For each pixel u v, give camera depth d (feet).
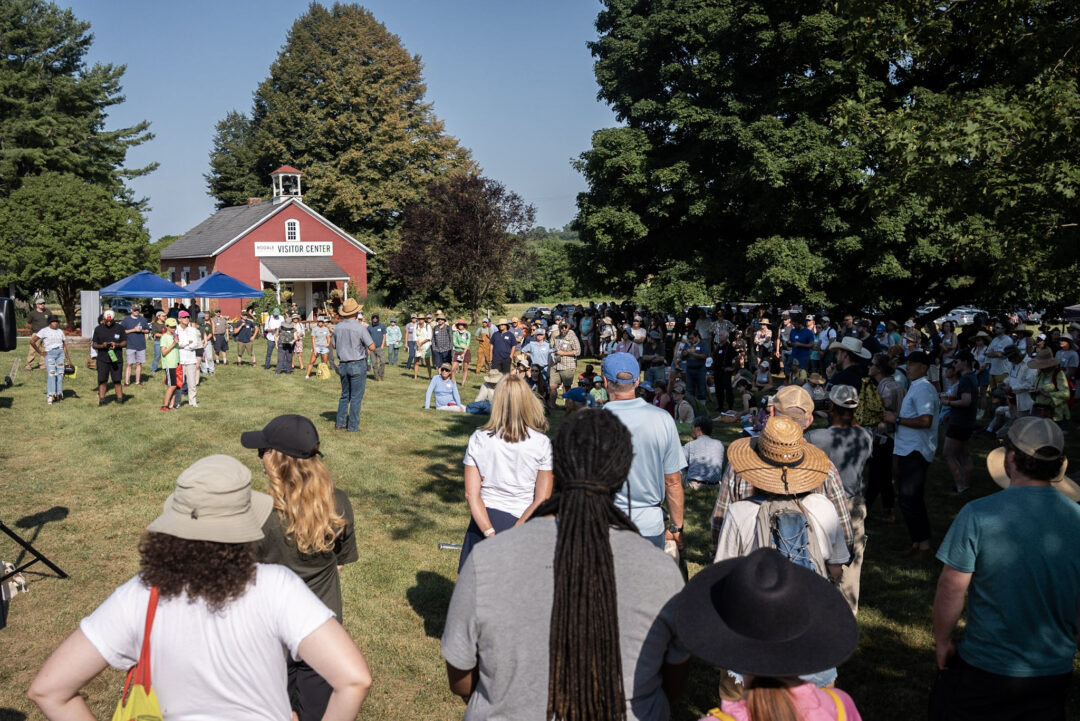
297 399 55.36
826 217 79.56
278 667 6.87
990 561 9.99
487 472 14.92
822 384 43.21
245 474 7.22
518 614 6.43
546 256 317.22
